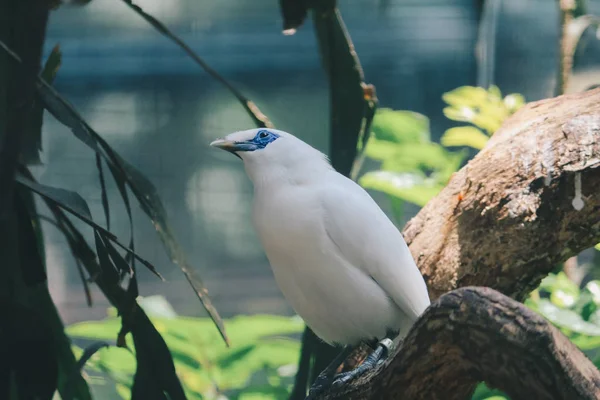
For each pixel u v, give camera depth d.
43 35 4.82
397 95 12.52
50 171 13.55
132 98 12.92
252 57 12.35
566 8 7.99
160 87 12.70
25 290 5.48
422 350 3.61
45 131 13.37
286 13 5.84
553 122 5.58
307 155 4.96
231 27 12.35
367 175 7.42
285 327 7.70
